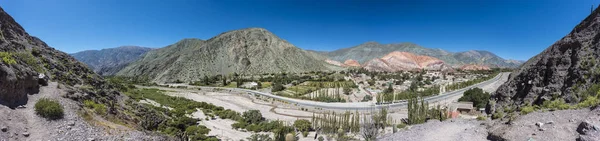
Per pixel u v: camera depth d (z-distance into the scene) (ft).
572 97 78.02
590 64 84.89
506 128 57.21
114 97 108.06
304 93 335.88
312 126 150.92
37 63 87.10
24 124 49.39
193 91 370.94
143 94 228.84
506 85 131.23
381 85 440.45
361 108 219.61
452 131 68.23
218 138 125.08
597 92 70.28
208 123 159.53
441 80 501.97
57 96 66.33
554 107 73.20
